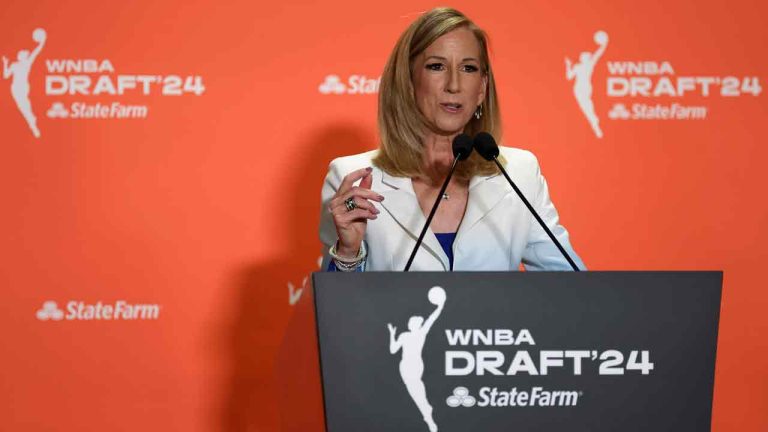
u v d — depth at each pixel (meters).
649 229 8.13
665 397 3.68
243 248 8.02
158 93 7.95
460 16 5.87
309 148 8.05
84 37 7.88
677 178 8.14
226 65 8.00
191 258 7.98
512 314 3.65
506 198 5.83
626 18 8.12
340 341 3.60
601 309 3.68
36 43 7.84
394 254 5.68
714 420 8.17
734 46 8.13
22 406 7.86
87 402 7.91
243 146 8.02
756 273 8.16
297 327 4.26
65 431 7.89
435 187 5.93
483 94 6.05
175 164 7.96
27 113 7.84
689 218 8.15
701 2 8.14
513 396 3.64
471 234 5.68
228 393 8.00
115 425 7.92
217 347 8.00
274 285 8.03
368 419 3.59
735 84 8.13
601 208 8.14
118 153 7.91
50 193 7.86
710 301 3.71
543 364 3.65
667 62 8.13
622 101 8.13
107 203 7.91
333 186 6.09
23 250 7.86
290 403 4.58
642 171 8.15
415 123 5.87
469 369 3.63
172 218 7.96
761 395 8.15
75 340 7.90
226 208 8.00
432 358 3.63
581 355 3.67
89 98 7.89
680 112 8.14
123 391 7.93
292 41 8.05
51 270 7.88
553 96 8.12
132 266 7.93
